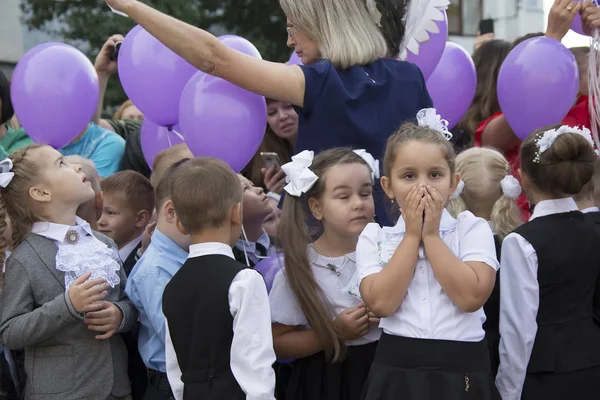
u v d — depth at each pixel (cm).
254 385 216
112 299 268
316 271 257
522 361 260
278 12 1004
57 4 909
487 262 223
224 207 239
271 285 278
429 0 299
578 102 379
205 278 232
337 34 265
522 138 350
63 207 264
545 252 263
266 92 256
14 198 261
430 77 368
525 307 260
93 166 308
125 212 319
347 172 251
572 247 266
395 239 232
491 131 392
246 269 232
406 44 295
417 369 219
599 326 275
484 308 285
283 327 256
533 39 337
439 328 219
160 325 255
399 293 219
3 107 374
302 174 254
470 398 216
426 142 224
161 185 277
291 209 261
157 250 268
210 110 274
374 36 271
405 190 224
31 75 325
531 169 275
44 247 259
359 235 247
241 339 221
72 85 328
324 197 253
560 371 262
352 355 253
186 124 280
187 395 228
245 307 223
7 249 284
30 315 245
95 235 277
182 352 232
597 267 271
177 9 847
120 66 320
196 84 279
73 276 257
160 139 362
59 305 244
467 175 305
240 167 292
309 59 279
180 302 234
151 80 311
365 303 231
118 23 896
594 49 336
